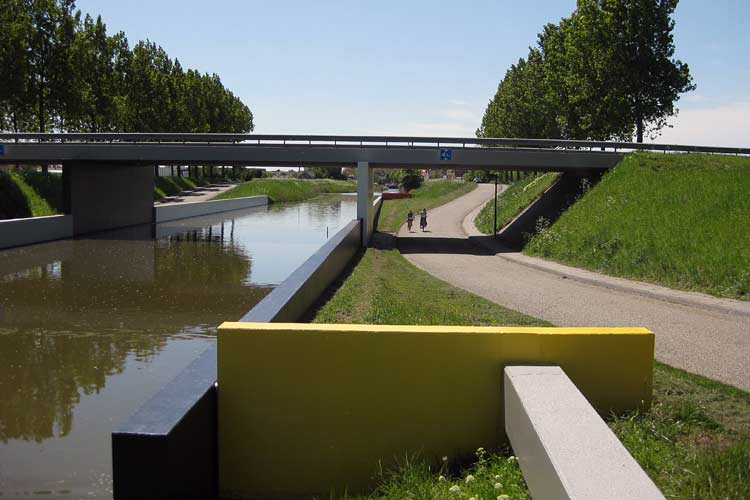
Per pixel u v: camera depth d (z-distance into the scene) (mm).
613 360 6449
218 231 47062
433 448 6414
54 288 23344
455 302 15781
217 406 6348
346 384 6344
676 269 19328
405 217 55688
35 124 51594
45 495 8141
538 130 56062
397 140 33875
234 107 96125
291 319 11164
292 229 49844
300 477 6418
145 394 12078
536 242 30484
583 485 3859
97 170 43375
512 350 6391
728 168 28453
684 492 4488
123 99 60000
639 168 30531
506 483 5184
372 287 18141
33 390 12266
